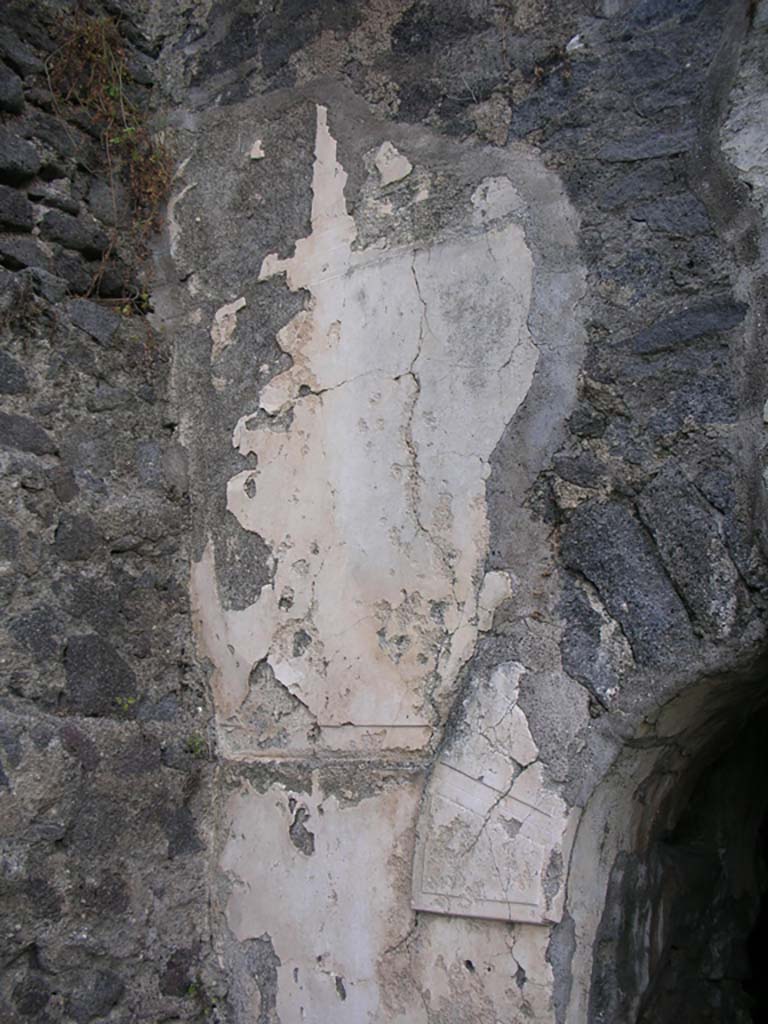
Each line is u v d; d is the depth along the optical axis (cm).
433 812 242
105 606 274
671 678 223
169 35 319
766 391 220
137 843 266
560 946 223
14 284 270
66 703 261
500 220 255
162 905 269
